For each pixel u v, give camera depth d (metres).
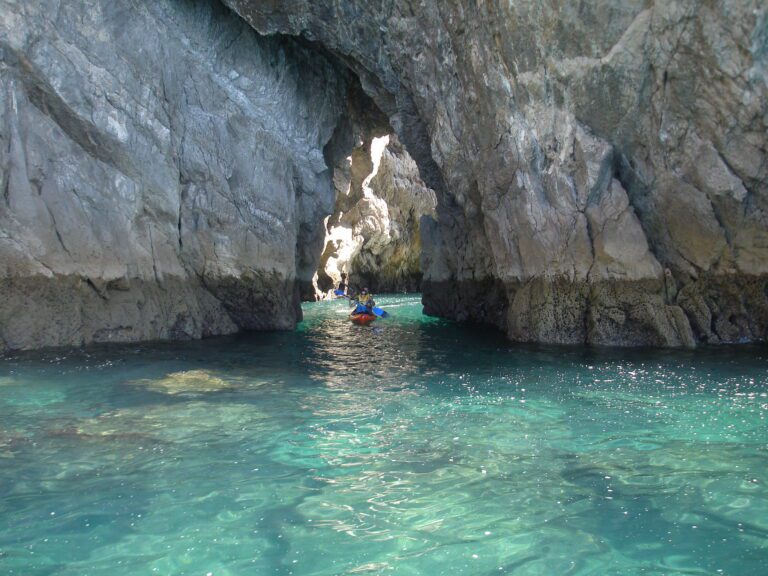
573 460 4.35
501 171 10.60
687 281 9.62
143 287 10.75
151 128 10.86
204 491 3.81
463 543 3.11
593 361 8.33
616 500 3.63
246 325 12.99
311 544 3.11
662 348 9.34
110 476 4.06
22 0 9.06
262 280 12.72
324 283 27.91
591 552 3.00
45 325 9.43
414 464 4.30
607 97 8.89
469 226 14.61
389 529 3.28
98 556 2.98
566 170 9.55
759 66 7.58
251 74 12.78
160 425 5.28
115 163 10.31
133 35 10.55
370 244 31.06
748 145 8.23
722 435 4.89
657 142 8.92
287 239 13.46
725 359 8.22
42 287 9.37
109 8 10.16
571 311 10.18
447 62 11.33
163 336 11.02
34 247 9.24
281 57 13.55
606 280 9.75
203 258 11.91
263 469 4.21
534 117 9.68
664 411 5.63
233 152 12.33
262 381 7.32
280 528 3.29
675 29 7.96
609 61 8.58
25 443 4.74
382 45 12.40
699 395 6.24
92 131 9.97
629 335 9.71
